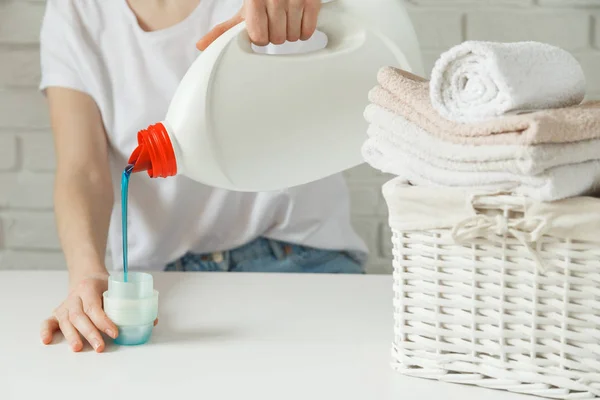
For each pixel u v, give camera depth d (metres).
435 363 0.71
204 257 1.35
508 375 0.68
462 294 0.69
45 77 1.32
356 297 1.02
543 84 0.66
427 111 0.67
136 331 0.82
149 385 0.71
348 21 0.88
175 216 1.31
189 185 1.28
